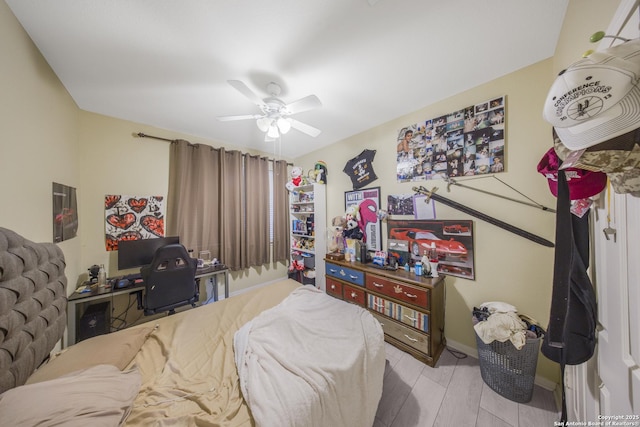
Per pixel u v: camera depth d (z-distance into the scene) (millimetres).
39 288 994
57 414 638
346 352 1063
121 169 2236
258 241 3225
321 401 834
